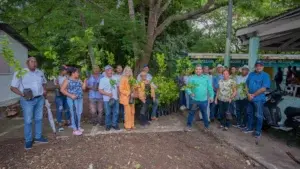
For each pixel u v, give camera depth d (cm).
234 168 485
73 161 468
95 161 467
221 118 710
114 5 1009
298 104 614
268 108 673
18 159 488
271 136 657
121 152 498
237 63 1329
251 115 667
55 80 714
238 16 1906
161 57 899
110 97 666
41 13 953
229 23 854
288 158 514
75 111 630
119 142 547
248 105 670
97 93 731
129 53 1083
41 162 471
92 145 534
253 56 770
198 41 1914
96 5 877
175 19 995
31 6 927
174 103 933
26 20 1087
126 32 853
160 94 808
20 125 772
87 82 745
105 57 905
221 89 699
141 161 471
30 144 543
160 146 544
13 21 1080
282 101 650
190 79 698
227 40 858
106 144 536
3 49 536
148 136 609
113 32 893
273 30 676
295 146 580
